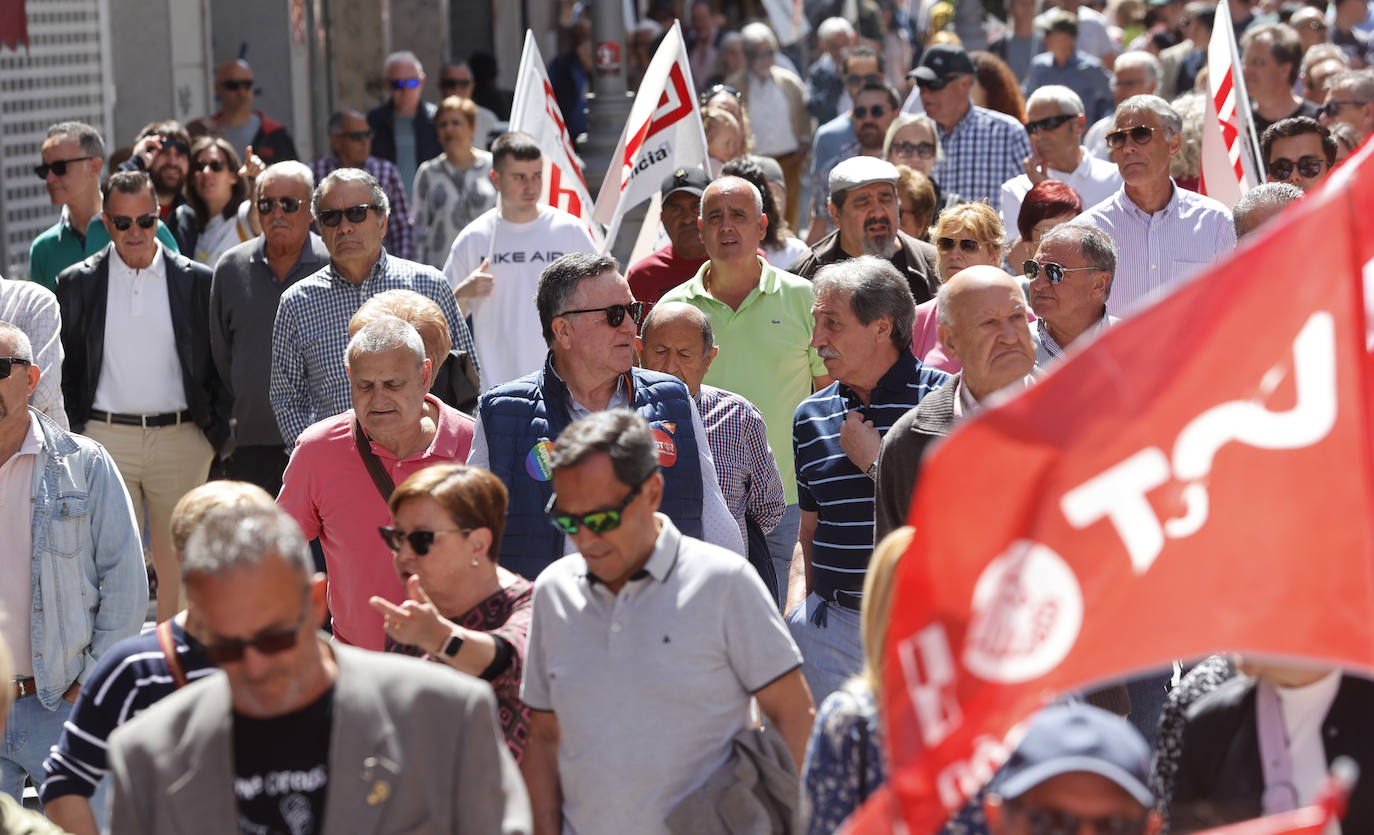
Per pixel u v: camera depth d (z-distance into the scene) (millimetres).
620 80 34781
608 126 34719
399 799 9078
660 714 11320
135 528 15852
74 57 38844
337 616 15750
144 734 9164
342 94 59594
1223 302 7512
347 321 21094
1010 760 8305
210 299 23141
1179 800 9438
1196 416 7547
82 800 11273
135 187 22531
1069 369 7523
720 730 11438
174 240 26328
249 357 22891
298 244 22828
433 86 65312
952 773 7441
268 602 8742
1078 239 16703
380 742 9078
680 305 17266
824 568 15133
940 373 15438
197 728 9102
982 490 7480
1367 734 8992
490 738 9320
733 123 30375
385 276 21266
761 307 19984
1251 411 7566
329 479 15578
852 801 9688
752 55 43000
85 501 15461
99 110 40219
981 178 30891
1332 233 7523
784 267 24750
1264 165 25203
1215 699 9352
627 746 11305
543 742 11828
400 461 15617
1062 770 8086
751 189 19984
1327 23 46062
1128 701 13852
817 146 34344
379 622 15523
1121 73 36156
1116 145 21781
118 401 22953
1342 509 7551
